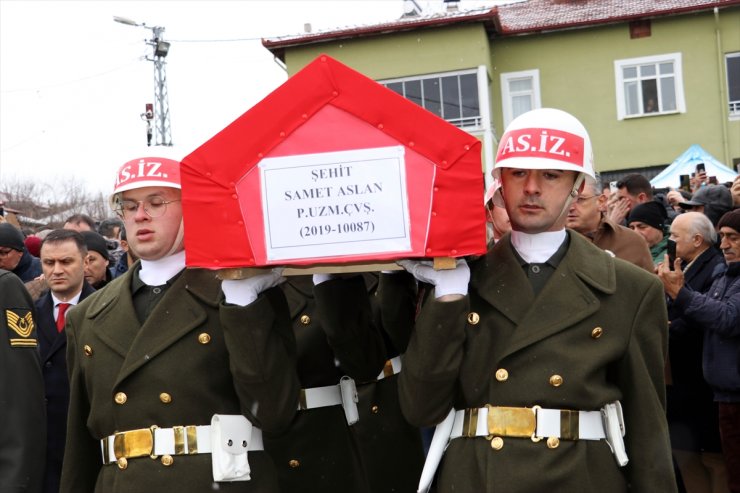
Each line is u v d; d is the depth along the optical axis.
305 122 3.17
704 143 24.58
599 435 3.15
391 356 5.03
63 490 3.65
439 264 3.14
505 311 3.21
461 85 23.94
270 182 3.18
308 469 4.38
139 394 3.43
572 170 3.24
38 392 4.31
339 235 3.16
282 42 23.88
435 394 3.17
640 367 3.19
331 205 3.16
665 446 3.17
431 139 3.12
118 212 3.80
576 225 5.43
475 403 3.22
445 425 3.29
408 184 3.13
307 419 4.38
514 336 3.17
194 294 3.49
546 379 3.12
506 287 3.25
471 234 3.12
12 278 4.40
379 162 3.14
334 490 4.38
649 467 3.14
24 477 4.16
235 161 3.19
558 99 25.12
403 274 3.94
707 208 6.70
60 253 5.44
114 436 3.47
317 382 4.42
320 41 23.94
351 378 4.40
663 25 24.66
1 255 6.39
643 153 24.84
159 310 3.49
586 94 25.00
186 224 3.21
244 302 3.27
